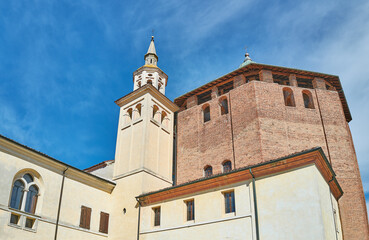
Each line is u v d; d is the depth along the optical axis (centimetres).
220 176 2139
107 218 2700
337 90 3625
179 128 3788
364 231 2711
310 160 1839
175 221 2284
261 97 3244
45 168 2344
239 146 3152
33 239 2098
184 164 3531
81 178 2606
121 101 3375
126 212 2650
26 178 2225
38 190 2269
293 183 1852
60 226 2303
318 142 3112
